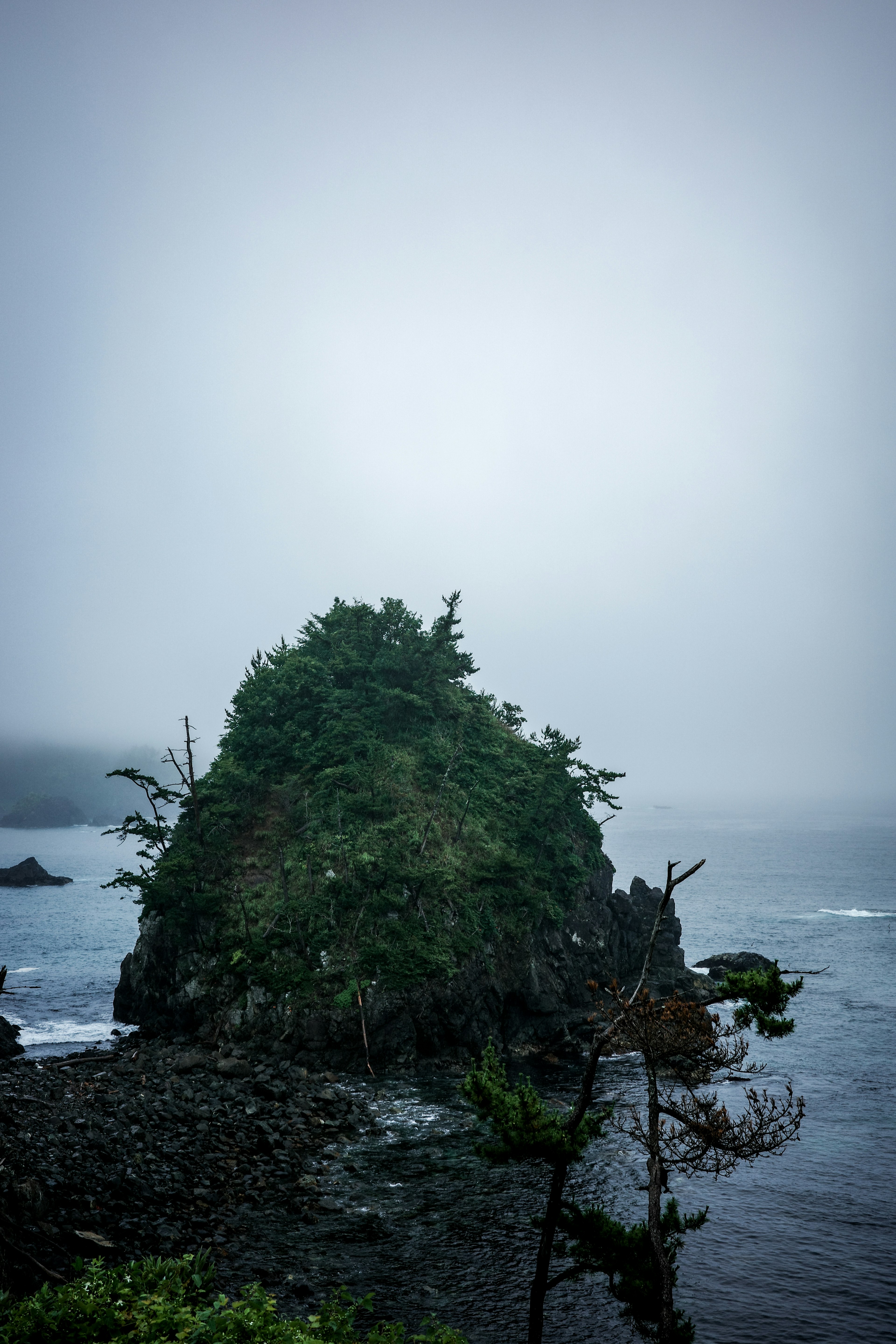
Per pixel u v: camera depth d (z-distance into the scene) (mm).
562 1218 22688
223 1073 56188
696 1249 38719
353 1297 32500
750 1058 67500
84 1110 45312
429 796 80688
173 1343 15680
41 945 119562
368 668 87875
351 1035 62688
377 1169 44594
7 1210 31391
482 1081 22547
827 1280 36281
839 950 117938
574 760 83062
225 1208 38625
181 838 75500
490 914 71438
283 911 68125
